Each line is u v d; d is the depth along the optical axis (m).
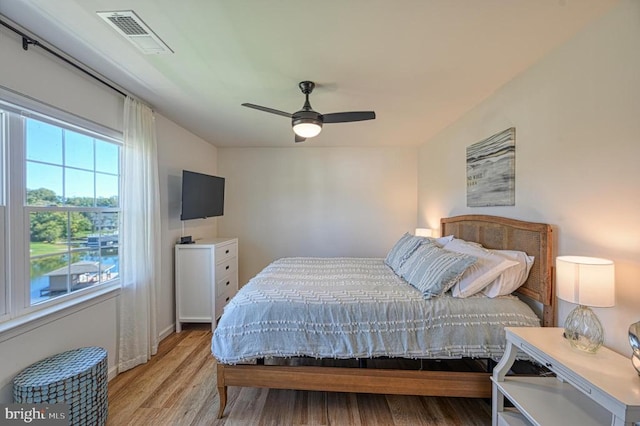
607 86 1.59
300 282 2.45
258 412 2.02
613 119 1.56
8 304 1.71
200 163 4.31
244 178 4.95
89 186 2.31
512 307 1.98
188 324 3.70
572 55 1.80
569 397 1.61
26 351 1.74
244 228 4.96
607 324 1.60
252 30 1.69
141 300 2.65
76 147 2.19
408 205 4.84
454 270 2.08
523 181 2.25
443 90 2.55
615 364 1.35
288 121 3.46
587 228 1.71
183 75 2.26
